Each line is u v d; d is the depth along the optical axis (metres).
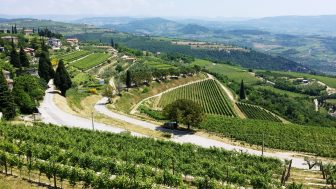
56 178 68.69
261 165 82.06
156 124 127.62
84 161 71.62
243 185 71.38
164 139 103.19
